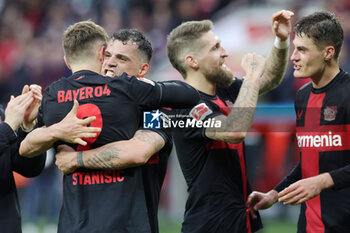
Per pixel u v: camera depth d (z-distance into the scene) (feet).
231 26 102.27
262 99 80.53
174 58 39.45
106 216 33.17
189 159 37.99
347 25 102.17
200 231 37.47
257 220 40.01
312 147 37.86
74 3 132.16
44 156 39.47
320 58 36.50
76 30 35.99
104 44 36.60
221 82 39.11
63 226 34.04
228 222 37.27
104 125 33.91
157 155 36.63
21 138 38.86
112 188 33.81
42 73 110.22
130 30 38.52
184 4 120.88
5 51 128.57
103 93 34.17
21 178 88.53
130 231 33.35
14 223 37.99
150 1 125.70
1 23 135.13
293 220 87.92
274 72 42.24
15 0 137.18
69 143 34.73
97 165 33.42
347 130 36.40
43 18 136.26
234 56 96.58
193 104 36.17
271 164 79.61
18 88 109.40
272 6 105.60
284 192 34.53
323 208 37.27
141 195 34.32
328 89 37.29
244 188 38.75
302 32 36.58
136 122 34.78
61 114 34.47
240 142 35.50
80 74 35.12
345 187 34.63
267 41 98.22
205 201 37.63
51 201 86.63
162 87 34.94
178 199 85.61
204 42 38.17
